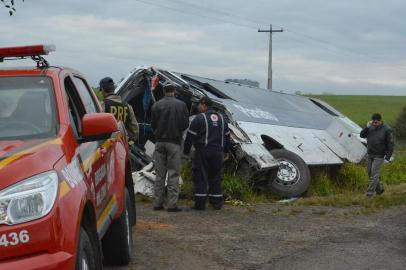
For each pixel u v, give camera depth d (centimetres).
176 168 1039
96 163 496
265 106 1641
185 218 973
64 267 349
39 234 344
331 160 1491
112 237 613
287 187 1312
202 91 1383
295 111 1761
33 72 491
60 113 458
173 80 1356
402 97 9812
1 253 335
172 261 682
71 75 548
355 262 693
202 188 1057
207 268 658
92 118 452
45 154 388
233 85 1678
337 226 926
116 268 641
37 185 356
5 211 341
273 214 1030
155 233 839
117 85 1358
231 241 798
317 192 1422
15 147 395
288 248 763
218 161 1062
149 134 1357
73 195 384
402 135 4447
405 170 1991
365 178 1545
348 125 2062
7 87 478
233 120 1290
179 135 1038
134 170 1308
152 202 1139
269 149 1440
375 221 977
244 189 1212
